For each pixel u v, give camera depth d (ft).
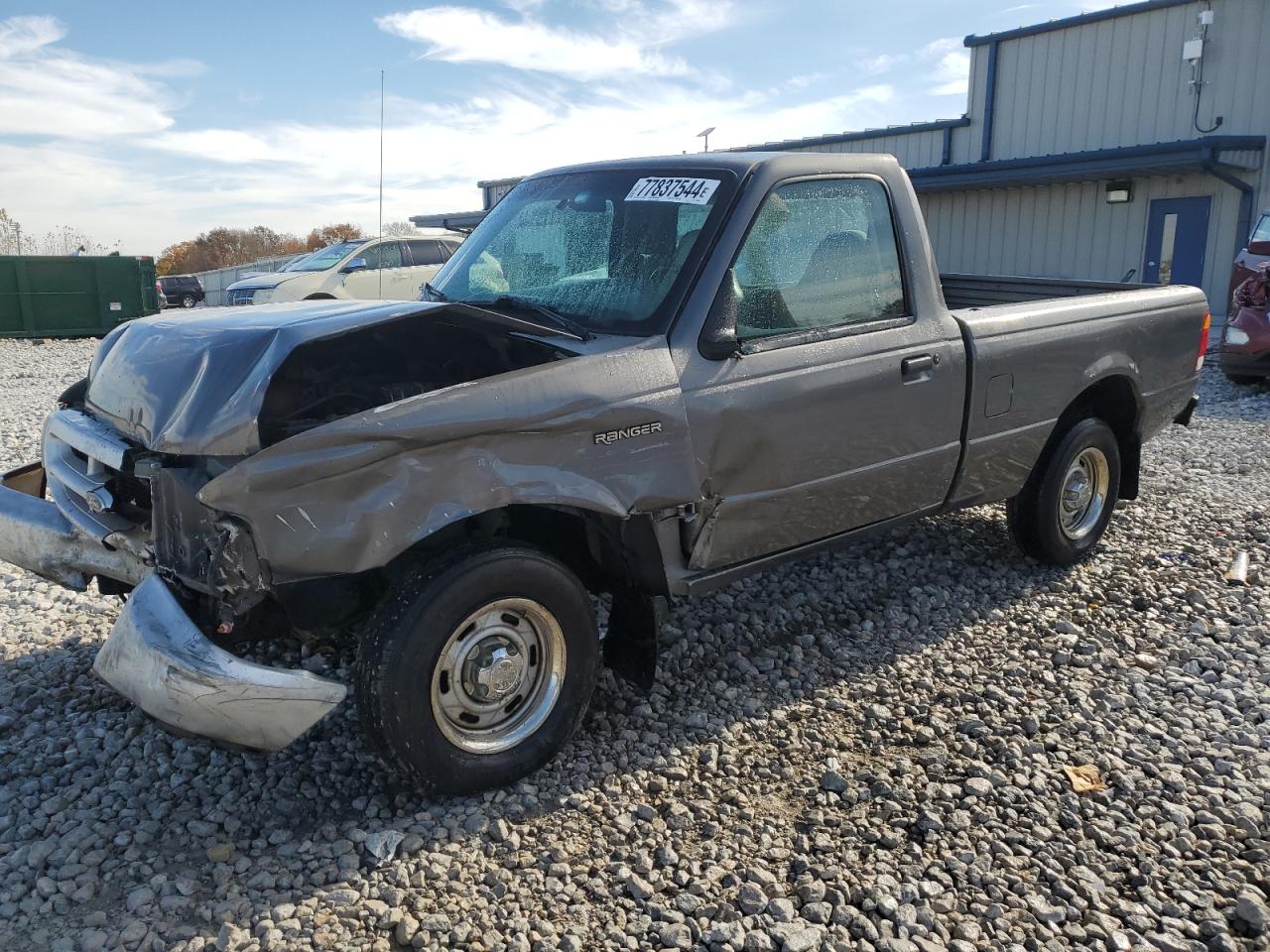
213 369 10.19
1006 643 15.08
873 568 17.95
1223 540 19.43
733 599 16.53
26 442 28.94
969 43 70.28
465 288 14.05
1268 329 34.63
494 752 10.86
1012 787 11.19
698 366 11.69
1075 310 16.53
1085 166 58.75
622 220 13.15
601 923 9.12
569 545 12.55
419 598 10.04
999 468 15.79
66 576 12.09
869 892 9.50
